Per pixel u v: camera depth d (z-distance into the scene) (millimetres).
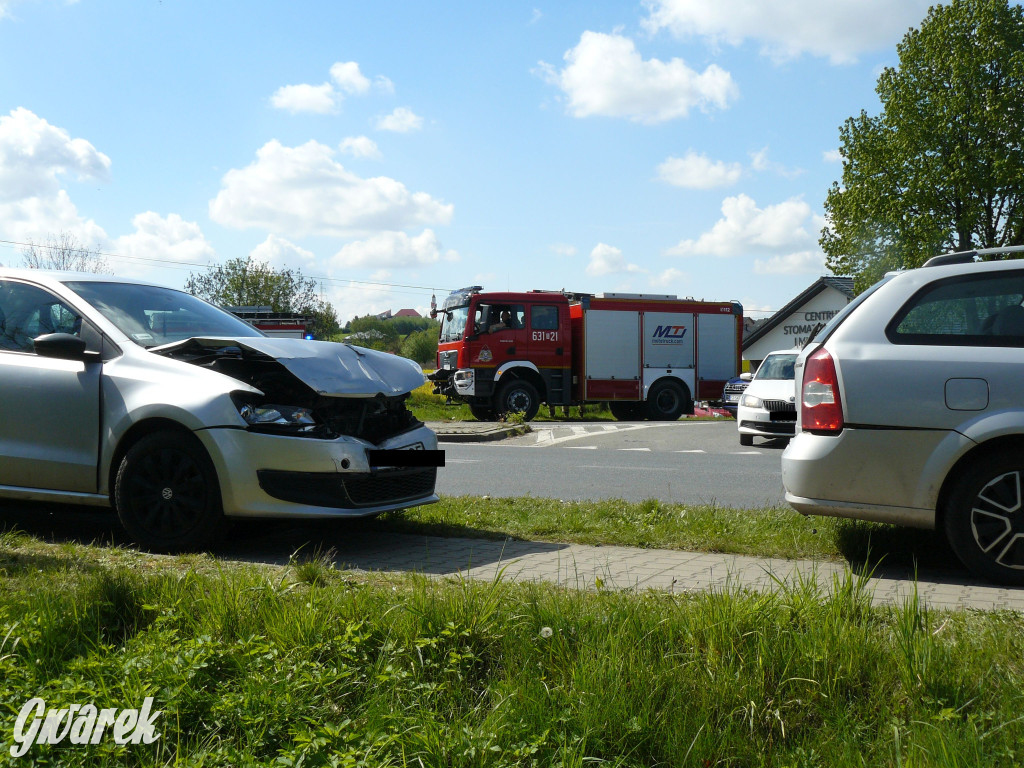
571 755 2518
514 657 3193
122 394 5578
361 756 2564
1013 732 2559
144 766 2582
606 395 23844
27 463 5766
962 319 4922
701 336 24922
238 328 6637
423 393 28438
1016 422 4617
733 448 14969
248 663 3113
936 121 35594
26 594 3799
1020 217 34156
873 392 4875
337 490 5453
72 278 6281
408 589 4051
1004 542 4625
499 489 9430
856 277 38375
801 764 2533
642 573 4715
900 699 2836
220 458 5301
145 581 3916
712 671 2992
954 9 36281
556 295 23031
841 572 4805
